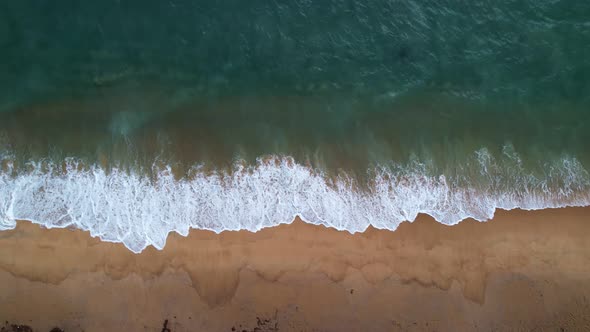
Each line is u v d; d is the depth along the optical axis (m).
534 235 12.12
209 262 11.45
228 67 13.05
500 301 11.77
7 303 11.05
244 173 12.03
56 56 12.66
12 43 12.64
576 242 12.12
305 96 12.92
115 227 11.48
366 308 11.53
